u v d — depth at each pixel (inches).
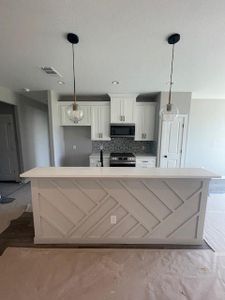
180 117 169.3
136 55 94.6
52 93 169.6
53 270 73.2
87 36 76.9
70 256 81.4
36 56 95.3
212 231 101.0
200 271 73.0
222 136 209.3
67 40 79.7
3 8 60.1
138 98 195.2
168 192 85.8
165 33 74.9
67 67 110.9
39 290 64.1
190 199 86.3
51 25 69.4
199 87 154.3
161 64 106.2
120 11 62.0
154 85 149.5
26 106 197.8
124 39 79.4
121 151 202.8
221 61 101.1
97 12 62.5
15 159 196.9
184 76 127.0
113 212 87.7
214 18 65.1
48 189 85.2
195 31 73.1
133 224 89.0
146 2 57.8
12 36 76.3
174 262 77.9
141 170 89.7
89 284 66.7
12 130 191.9
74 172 85.2
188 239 90.0
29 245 89.4
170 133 171.5
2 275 70.7
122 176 80.2
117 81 139.8
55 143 178.2
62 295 62.2
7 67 110.3
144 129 185.3
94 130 187.6
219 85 148.0
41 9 60.7
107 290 64.4
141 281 68.2
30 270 73.2
